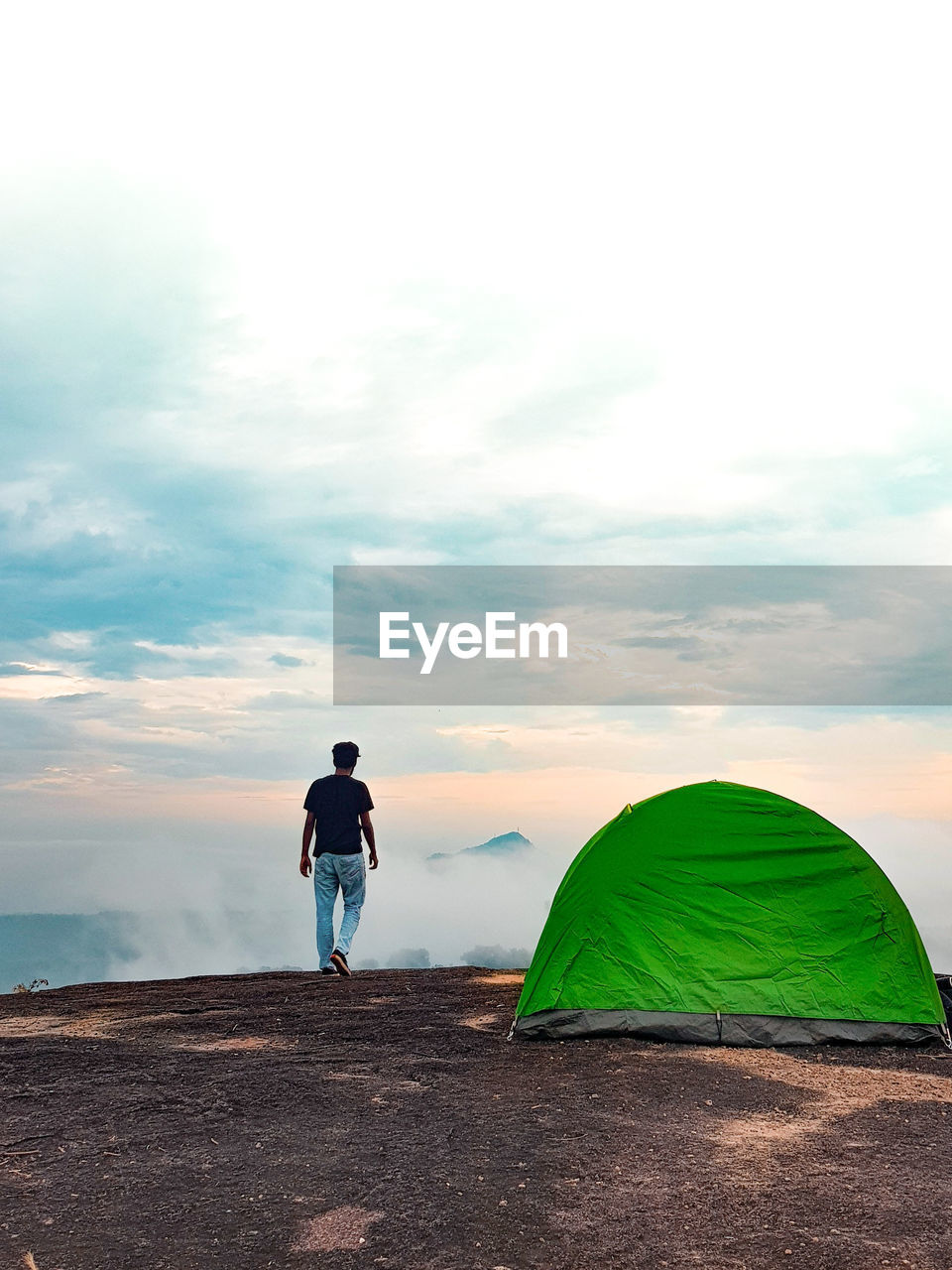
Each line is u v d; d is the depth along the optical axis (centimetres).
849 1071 651
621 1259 371
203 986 1062
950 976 862
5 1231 396
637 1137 507
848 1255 372
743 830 783
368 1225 401
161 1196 432
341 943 1094
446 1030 781
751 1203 422
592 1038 732
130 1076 632
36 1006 941
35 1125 528
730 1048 709
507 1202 424
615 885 770
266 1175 456
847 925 752
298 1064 666
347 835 1094
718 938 749
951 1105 572
